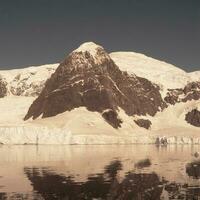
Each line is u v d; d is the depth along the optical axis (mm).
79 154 183750
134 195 89000
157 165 139750
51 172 121125
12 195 87375
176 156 176875
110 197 87375
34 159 158500
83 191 92562
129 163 146000
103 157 169375
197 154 179250
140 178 110250
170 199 85250
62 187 96625
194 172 121500
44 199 84250
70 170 125812
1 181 104062
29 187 96125
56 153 187625
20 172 120875
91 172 121625
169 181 105375
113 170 126188
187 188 95938
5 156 169875
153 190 93812
